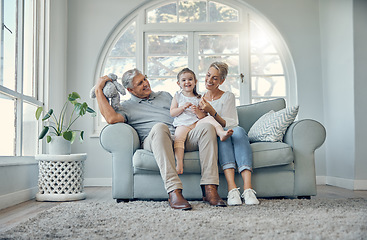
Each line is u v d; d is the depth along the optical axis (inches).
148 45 197.3
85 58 193.8
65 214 89.0
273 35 198.1
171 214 86.5
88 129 190.4
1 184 111.4
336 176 180.4
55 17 171.5
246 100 195.2
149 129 120.2
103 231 70.2
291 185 114.9
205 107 112.9
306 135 116.0
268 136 117.3
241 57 196.4
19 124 128.0
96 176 189.2
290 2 196.5
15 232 70.8
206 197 103.0
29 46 147.8
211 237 64.2
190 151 112.0
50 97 162.2
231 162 106.6
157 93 128.1
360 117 162.6
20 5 132.3
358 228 69.6
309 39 195.8
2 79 115.8
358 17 161.0
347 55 167.5
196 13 198.1
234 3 197.3
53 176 130.6
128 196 114.7
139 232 69.2
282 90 197.5
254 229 69.8
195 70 196.4
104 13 195.3
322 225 72.7
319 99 194.2
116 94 120.7
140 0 195.6
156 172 114.2
